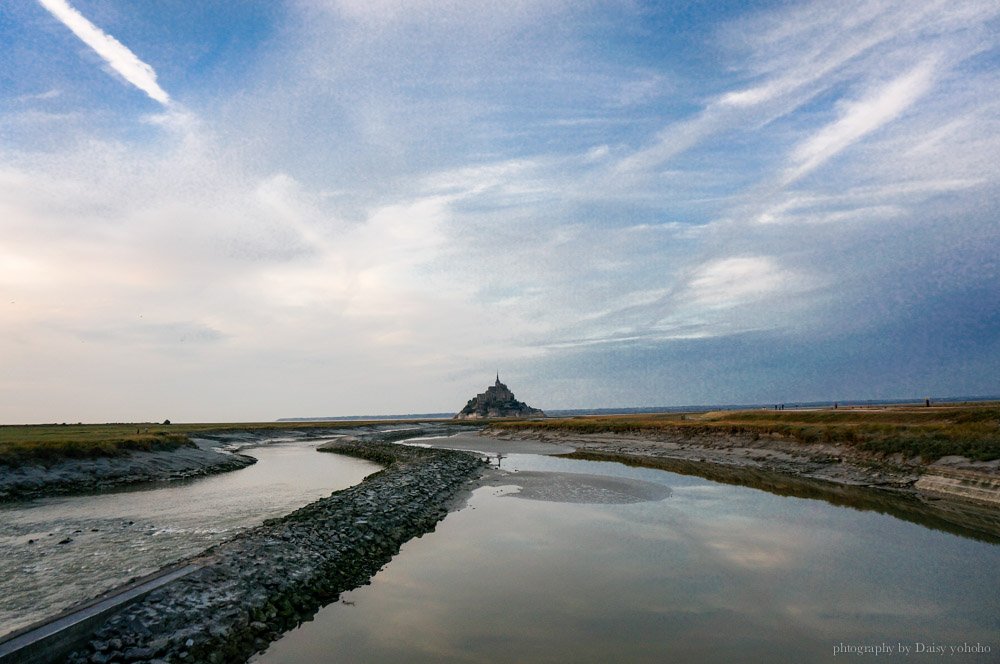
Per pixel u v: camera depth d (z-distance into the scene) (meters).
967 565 16.56
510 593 14.52
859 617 12.79
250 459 55.41
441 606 13.66
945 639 11.57
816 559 17.31
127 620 10.70
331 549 17.31
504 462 49.53
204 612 11.67
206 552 15.47
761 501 27.41
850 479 33.81
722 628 12.19
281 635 12.04
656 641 11.57
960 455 29.58
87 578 15.96
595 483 34.00
